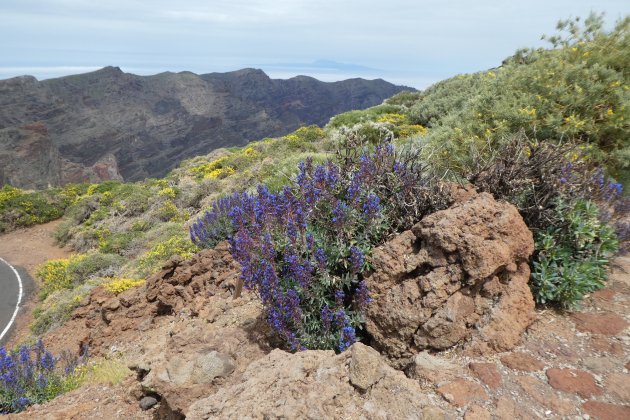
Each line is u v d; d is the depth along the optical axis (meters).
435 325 3.59
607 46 7.23
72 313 11.28
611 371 3.21
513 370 3.27
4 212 29.11
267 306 4.09
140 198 23.91
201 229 9.66
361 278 4.23
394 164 4.87
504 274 3.90
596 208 4.34
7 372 6.43
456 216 3.85
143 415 4.43
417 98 26.61
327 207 4.45
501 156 4.97
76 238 23.92
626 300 4.09
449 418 2.82
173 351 4.41
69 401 5.51
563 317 3.93
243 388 3.18
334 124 24.17
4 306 16.88
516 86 7.73
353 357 3.11
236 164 23.20
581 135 6.61
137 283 11.10
